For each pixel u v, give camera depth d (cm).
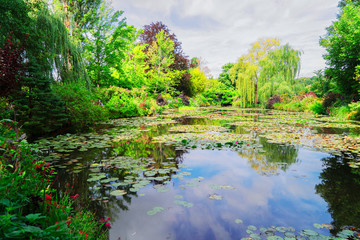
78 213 191
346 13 1150
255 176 309
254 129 762
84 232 150
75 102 701
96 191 255
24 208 142
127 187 268
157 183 282
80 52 984
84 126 787
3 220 96
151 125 884
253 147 489
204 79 3155
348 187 270
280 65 2186
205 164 365
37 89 555
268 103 2256
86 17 1216
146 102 1373
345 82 1261
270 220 196
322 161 382
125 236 170
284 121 1022
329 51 1237
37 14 778
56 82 782
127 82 1630
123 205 223
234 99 3397
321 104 1472
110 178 294
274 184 280
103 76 1342
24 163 187
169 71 2150
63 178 293
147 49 2206
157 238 168
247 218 199
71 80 880
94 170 326
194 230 179
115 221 193
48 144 494
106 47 1288
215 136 614
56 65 820
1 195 121
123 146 494
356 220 195
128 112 1238
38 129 580
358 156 414
